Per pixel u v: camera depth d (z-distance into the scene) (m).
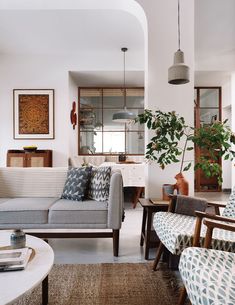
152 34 2.79
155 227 2.04
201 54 5.13
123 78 5.80
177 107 2.77
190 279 1.10
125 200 5.25
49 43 4.70
